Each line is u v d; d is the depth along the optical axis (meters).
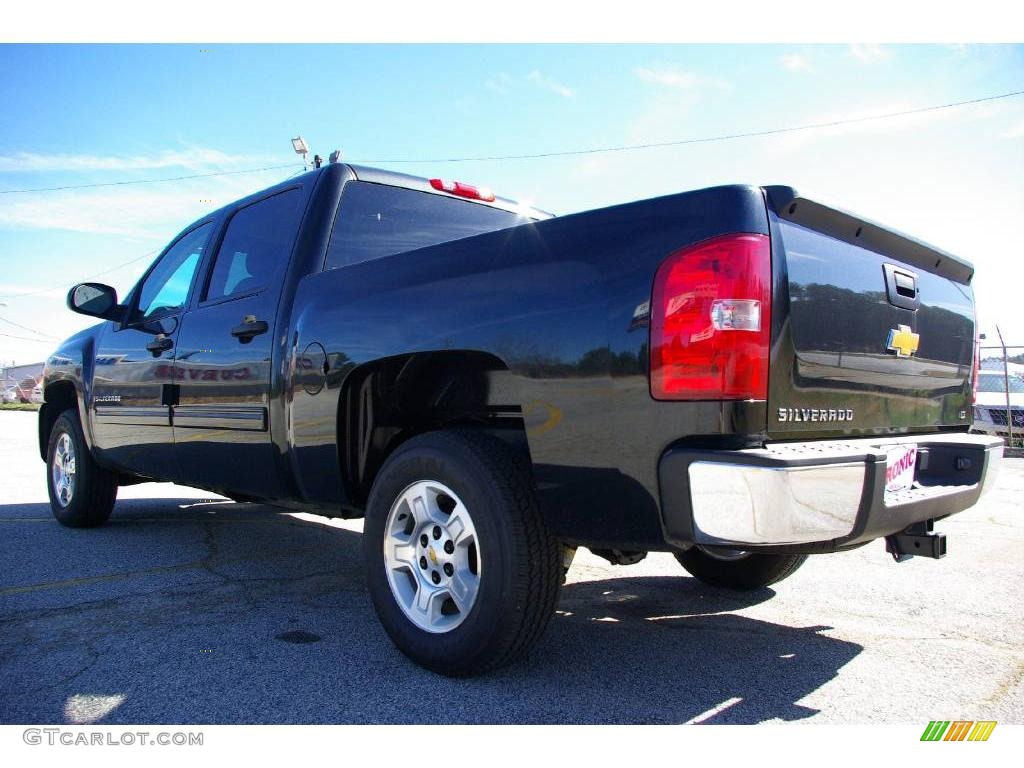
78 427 5.11
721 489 2.00
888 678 2.72
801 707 2.47
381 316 2.89
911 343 2.83
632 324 2.20
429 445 2.68
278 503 4.04
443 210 4.01
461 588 2.57
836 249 2.47
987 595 3.81
